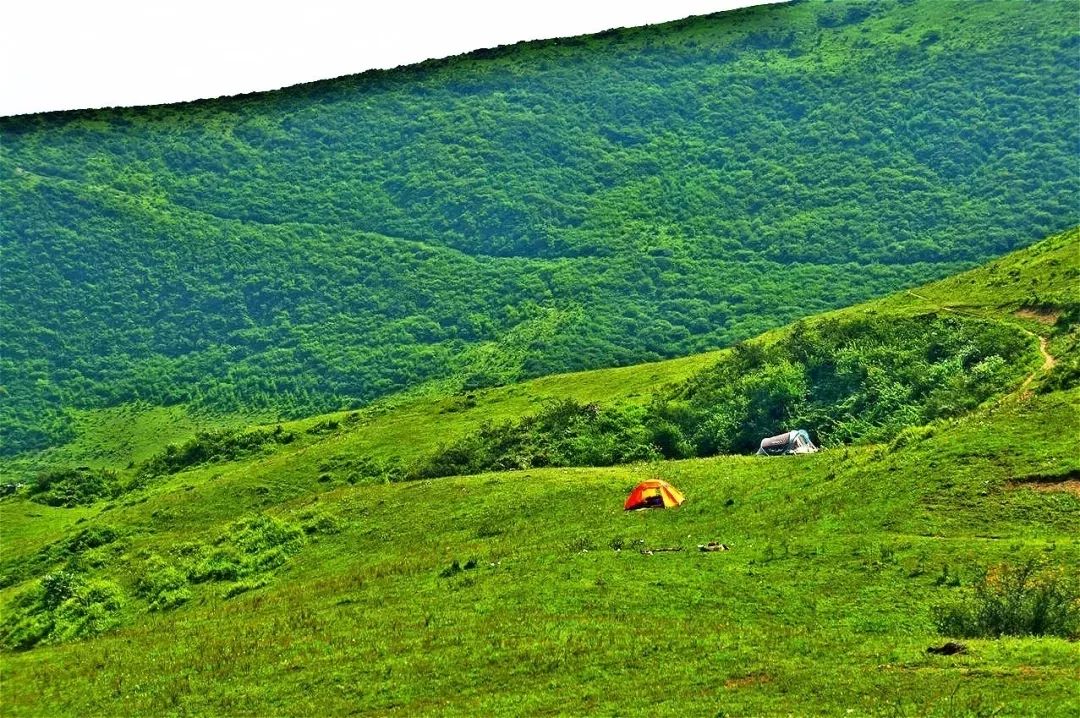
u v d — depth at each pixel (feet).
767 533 155.63
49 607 200.44
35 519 418.10
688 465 219.61
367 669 120.57
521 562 159.43
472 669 115.03
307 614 152.66
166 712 119.24
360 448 377.09
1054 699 81.71
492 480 229.66
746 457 226.17
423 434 382.83
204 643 145.59
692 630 118.62
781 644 108.58
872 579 129.08
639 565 147.33
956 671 91.76
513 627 127.44
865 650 102.83
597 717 94.17
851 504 158.81
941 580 125.39
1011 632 104.17
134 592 204.23
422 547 191.72
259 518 229.04
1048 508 142.41
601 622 125.49
